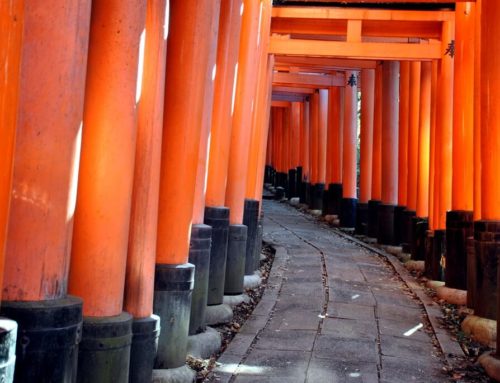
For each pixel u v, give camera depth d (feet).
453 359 26.55
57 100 12.85
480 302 29.94
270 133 129.29
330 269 44.68
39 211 12.80
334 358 25.54
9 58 10.48
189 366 23.07
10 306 12.51
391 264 49.29
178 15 21.48
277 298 35.60
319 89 86.89
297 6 45.83
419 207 51.37
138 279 18.12
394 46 45.01
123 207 15.75
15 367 12.50
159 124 18.33
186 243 21.86
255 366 24.17
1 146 10.48
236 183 34.60
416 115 56.13
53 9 12.81
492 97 30.07
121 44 15.51
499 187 29.96
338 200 78.79
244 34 34.88
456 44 38.58
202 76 21.79
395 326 31.24
